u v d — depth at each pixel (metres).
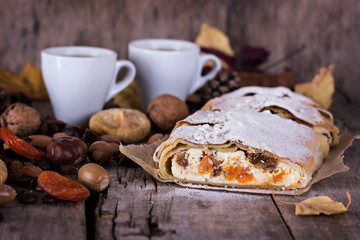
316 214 0.46
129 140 0.58
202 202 0.48
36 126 0.57
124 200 0.48
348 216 0.46
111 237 0.43
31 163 0.51
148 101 0.65
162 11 0.79
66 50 0.62
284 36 0.80
